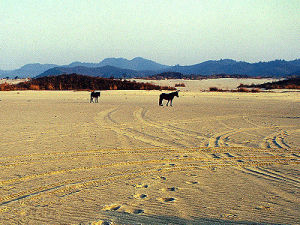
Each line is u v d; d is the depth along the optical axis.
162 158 10.50
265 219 5.68
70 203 6.46
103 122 19.00
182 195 6.97
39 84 68.06
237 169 9.30
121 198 6.77
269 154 11.25
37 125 17.50
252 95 49.72
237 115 23.25
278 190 7.38
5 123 18.17
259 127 17.48
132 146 12.32
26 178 8.19
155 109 27.31
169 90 63.94
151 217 5.75
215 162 10.08
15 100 37.38
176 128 16.92
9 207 6.25
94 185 7.68
